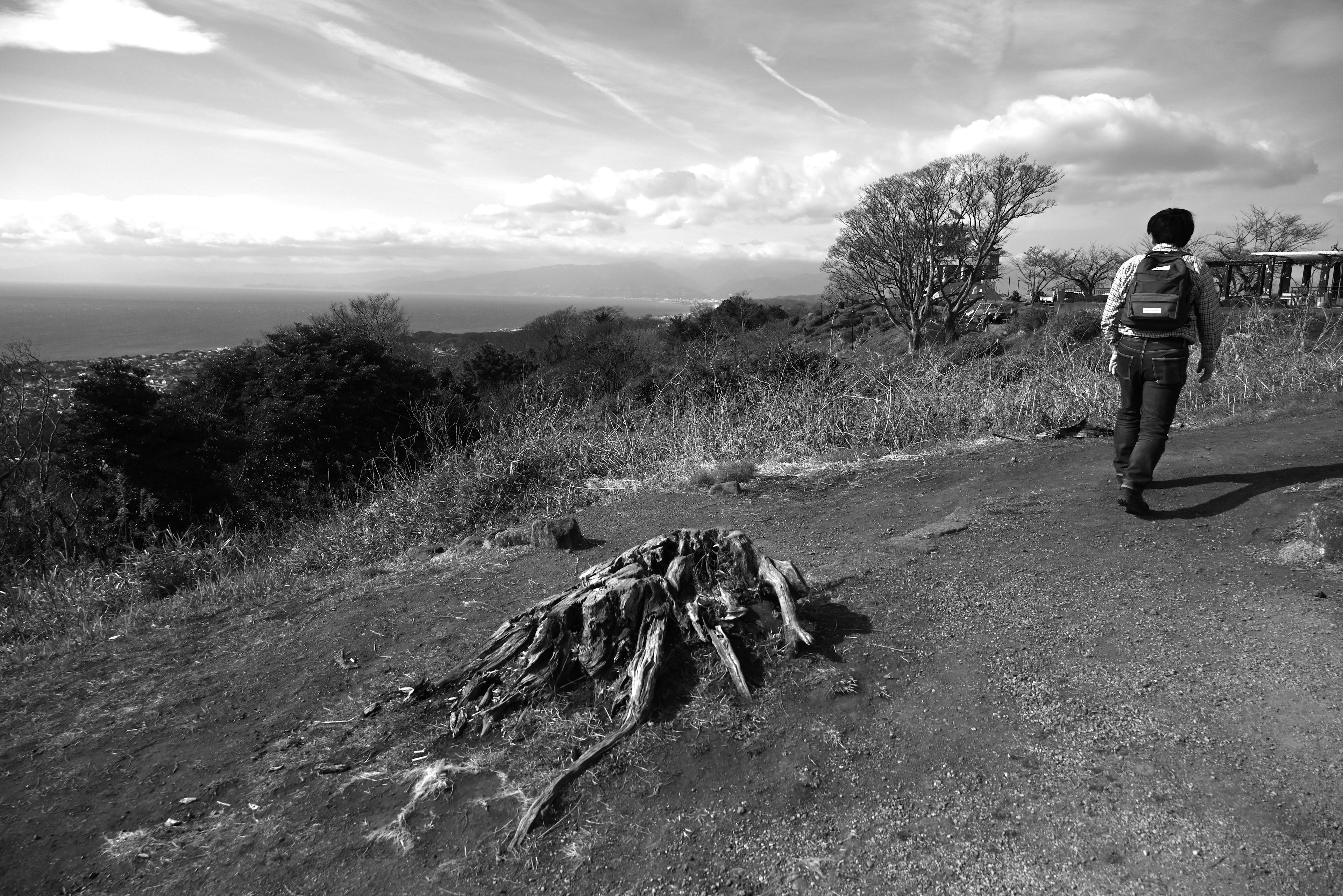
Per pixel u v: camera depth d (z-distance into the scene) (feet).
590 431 27.37
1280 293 73.26
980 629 10.61
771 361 35.04
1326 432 19.31
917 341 96.63
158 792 8.74
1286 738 7.86
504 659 9.95
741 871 6.82
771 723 8.75
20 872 7.55
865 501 18.62
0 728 10.68
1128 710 8.56
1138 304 13.78
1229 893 6.11
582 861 7.08
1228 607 10.77
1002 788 7.53
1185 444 19.53
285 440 42.34
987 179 98.89
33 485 35.06
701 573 10.85
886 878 6.61
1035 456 20.81
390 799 8.18
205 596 16.58
